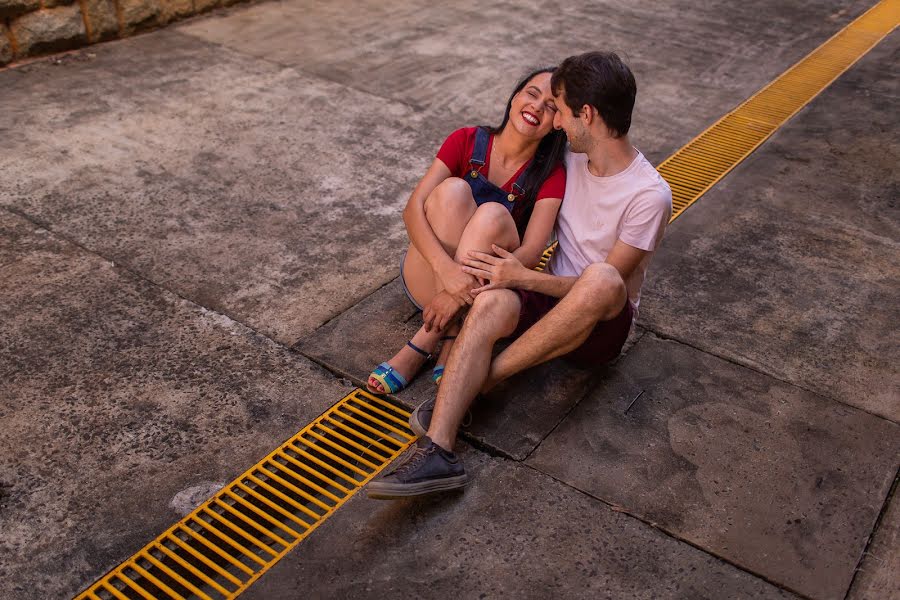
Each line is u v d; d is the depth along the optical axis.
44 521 2.09
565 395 2.56
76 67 4.90
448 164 2.54
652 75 5.32
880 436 2.47
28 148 3.93
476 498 2.20
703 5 6.93
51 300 2.91
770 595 1.97
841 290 3.20
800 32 6.34
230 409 2.48
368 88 4.85
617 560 2.04
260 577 1.98
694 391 2.61
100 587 1.95
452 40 5.75
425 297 2.65
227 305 2.94
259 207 3.57
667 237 3.49
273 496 2.24
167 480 2.23
